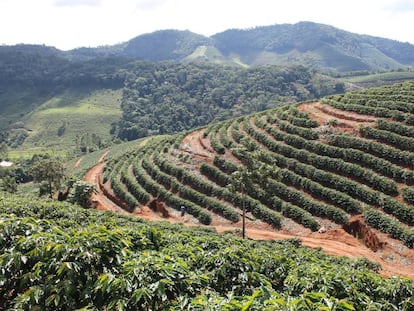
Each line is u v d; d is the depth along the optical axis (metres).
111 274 8.08
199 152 58.38
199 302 7.36
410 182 39.06
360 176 42.06
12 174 115.75
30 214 21.95
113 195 57.91
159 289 7.67
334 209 40.19
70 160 137.50
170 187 53.72
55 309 7.61
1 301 8.37
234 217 44.91
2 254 8.77
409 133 44.31
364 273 11.35
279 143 51.84
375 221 37.03
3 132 178.12
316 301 7.45
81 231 9.97
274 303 7.06
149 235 13.09
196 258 10.86
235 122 66.50
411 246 33.66
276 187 45.38
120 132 173.38
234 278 9.87
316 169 44.88
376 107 51.56
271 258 11.87
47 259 8.37
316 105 60.50
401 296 10.17
